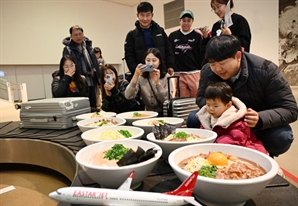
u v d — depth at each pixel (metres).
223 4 2.06
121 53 9.97
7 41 7.20
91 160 0.86
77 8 8.55
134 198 0.54
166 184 0.81
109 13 9.43
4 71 7.37
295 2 4.86
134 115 1.81
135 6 9.91
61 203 0.70
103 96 2.41
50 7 7.95
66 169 1.32
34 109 1.83
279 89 1.23
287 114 1.19
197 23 7.18
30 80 7.95
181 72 3.29
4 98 6.90
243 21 2.17
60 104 1.74
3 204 1.49
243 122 1.16
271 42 5.41
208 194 0.62
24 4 7.42
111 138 1.15
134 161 0.75
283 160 2.17
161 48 3.04
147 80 2.25
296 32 4.91
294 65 5.02
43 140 1.53
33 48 7.73
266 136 1.29
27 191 1.65
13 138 1.64
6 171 2.02
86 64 3.62
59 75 2.77
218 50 1.10
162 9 8.19
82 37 3.55
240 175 0.69
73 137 1.52
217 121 1.21
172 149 0.96
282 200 0.67
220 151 0.90
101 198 0.54
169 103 1.79
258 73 1.25
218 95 1.19
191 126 1.57
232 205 0.63
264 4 5.43
